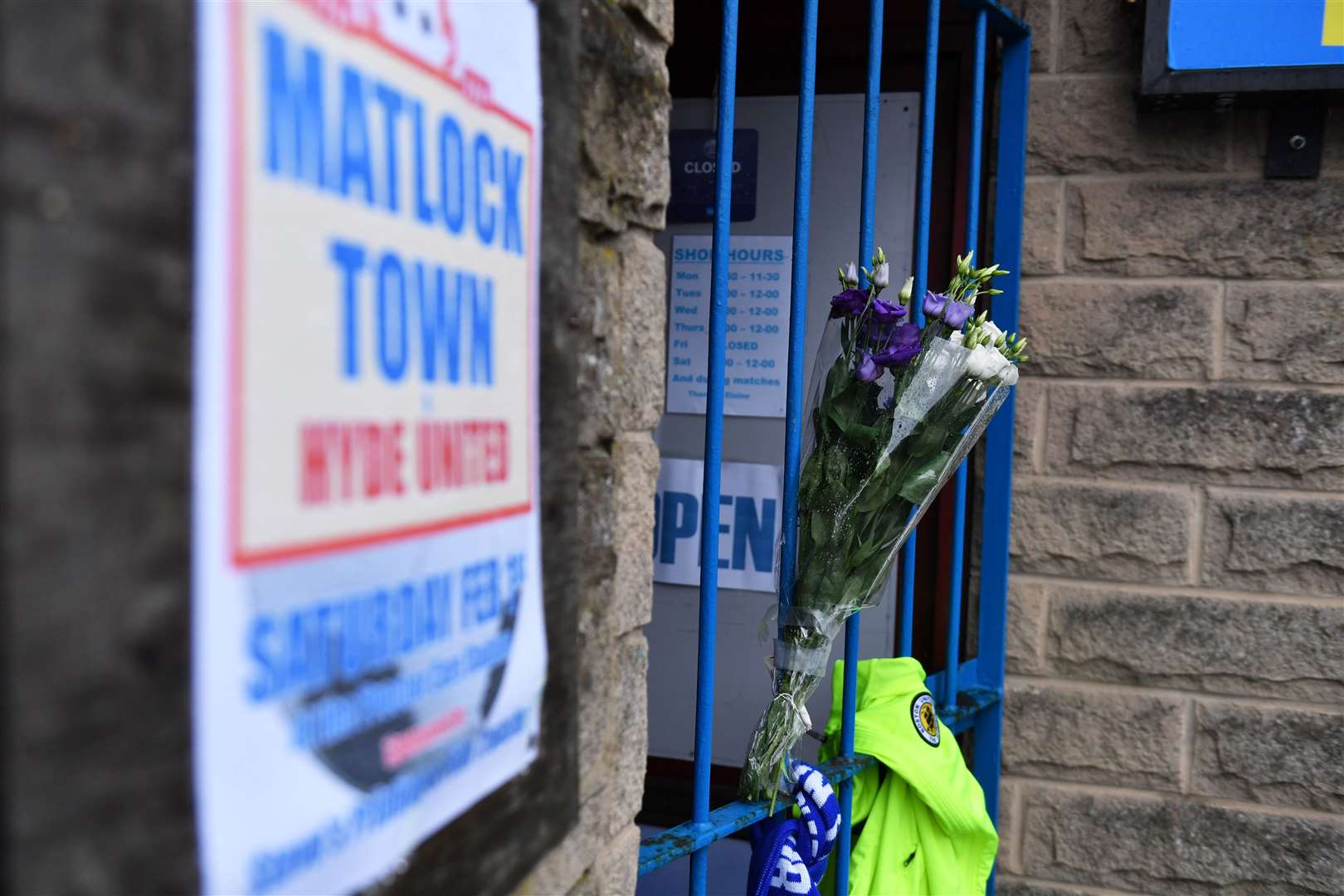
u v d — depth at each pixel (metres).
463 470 0.74
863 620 2.85
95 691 0.46
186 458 0.50
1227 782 2.46
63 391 0.44
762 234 2.88
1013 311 2.52
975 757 2.58
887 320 1.66
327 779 0.61
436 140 0.70
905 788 1.97
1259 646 2.44
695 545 2.96
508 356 0.81
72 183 0.45
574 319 0.93
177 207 0.50
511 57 0.80
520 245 0.82
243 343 0.53
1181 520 2.46
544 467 0.88
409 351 0.67
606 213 1.04
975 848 1.99
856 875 1.91
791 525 1.74
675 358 2.96
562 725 0.92
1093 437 2.50
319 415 0.59
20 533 0.43
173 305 0.49
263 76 0.54
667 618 3.00
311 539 0.58
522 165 0.83
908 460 1.69
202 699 0.52
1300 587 2.41
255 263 0.54
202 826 0.52
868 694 2.05
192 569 0.51
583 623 1.03
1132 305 2.47
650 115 1.13
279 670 0.56
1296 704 2.43
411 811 0.69
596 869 1.08
